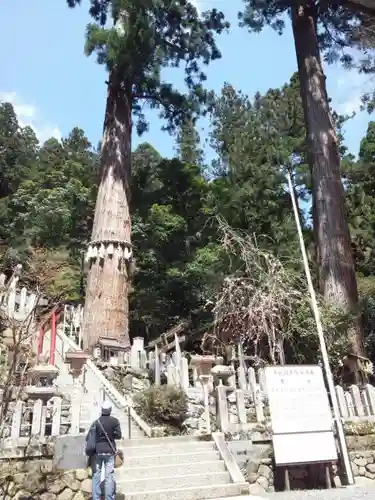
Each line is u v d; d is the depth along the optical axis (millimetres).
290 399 7508
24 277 13070
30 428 6656
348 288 13328
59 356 12047
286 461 7078
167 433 8016
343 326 11477
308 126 16359
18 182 33094
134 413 8320
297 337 11570
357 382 11117
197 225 23234
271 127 22969
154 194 24703
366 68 14820
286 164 20359
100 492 5117
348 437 8023
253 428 7734
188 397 8930
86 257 16562
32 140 40750
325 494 6379
